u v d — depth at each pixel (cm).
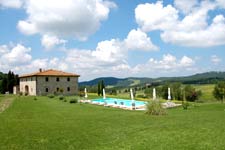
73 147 1535
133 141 1619
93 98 6844
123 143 1580
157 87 10575
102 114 3109
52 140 1697
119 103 5219
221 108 3747
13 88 10681
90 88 10612
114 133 1894
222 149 1377
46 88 8719
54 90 8812
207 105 4188
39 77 8650
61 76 8894
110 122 2414
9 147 1535
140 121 2434
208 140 1566
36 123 2392
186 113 3156
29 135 1845
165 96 10162
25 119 2689
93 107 4172
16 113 3256
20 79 10281
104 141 1666
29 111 3484
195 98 9975
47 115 3047
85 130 2022
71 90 9025
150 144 1520
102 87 8506
